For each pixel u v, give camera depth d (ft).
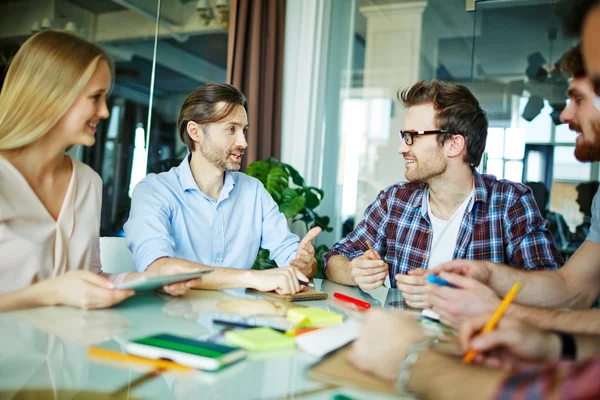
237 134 6.13
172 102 13.01
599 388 1.38
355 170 12.58
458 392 1.74
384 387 1.99
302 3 12.40
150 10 13.10
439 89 5.72
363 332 2.25
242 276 4.38
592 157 3.81
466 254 5.69
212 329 2.87
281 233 6.51
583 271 4.38
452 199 5.83
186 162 6.22
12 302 3.19
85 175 4.58
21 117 3.95
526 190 5.78
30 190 4.08
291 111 12.43
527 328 2.39
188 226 6.08
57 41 4.01
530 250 5.45
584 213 11.34
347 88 12.69
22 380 2.00
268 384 2.05
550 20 11.65
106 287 3.27
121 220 13.29
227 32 12.41
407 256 5.95
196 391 1.97
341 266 5.44
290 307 3.67
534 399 1.51
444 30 12.25
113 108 13.34
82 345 2.47
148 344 2.36
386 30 12.51
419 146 5.73
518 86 11.87
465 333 2.46
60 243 4.23
